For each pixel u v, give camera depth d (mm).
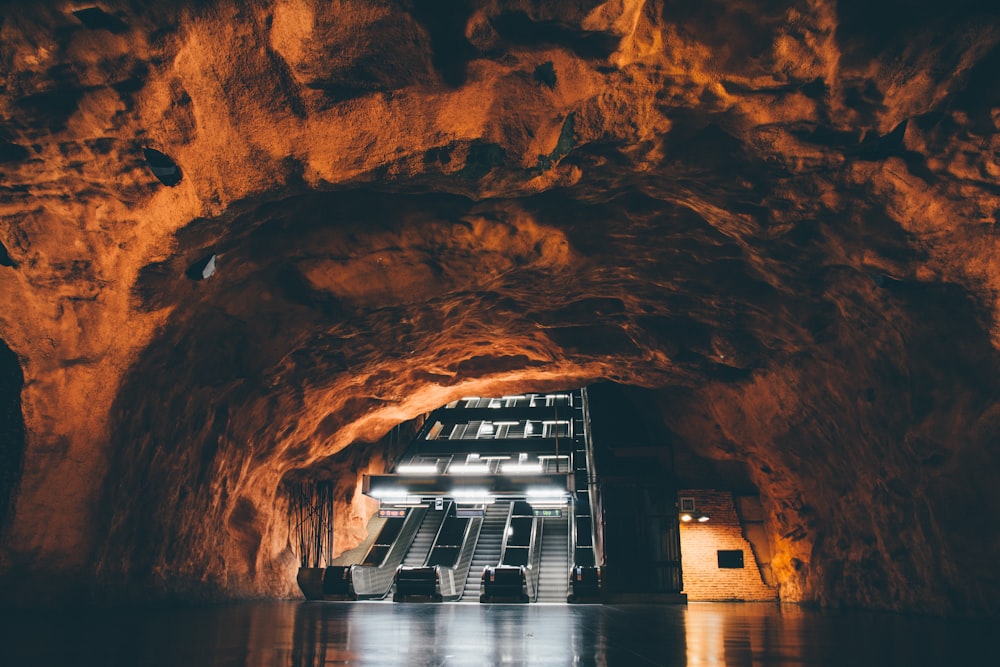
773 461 19641
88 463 11297
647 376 19422
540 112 8297
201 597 15414
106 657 4957
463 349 18062
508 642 6797
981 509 11422
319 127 8352
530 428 37219
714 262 13000
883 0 7133
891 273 10164
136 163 9312
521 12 7172
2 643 5883
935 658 5387
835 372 14102
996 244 9367
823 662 5074
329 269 12492
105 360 11156
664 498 19344
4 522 11016
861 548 16031
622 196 11297
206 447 14812
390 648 6031
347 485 26906
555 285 13984
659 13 7449
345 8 7160
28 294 10875
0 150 9305
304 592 23250
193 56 7906
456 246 12086
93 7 7625
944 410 11336
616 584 18984
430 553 29906
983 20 7215
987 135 8289
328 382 17062
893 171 8984
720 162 9656
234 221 10203
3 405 11688
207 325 12523
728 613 13914
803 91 8141
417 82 7898
